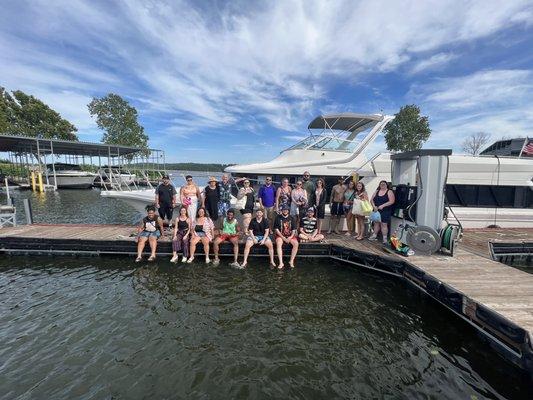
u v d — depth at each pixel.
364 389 3.18
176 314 4.61
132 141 48.03
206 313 4.66
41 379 3.23
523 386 3.26
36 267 6.63
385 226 7.11
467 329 4.36
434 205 6.14
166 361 3.54
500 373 3.46
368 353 3.79
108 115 47.09
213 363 3.53
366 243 7.27
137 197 9.57
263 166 9.23
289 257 7.30
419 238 6.15
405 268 5.70
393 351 3.85
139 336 4.03
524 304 3.94
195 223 6.90
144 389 3.12
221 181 7.62
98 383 3.19
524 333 3.27
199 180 9.80
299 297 5.30
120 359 3.57
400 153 6.80
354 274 6.41
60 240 7.38
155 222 7.12
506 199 9.16
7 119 36.38
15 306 4.82
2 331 4.11
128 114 47.72
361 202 7.31
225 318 4.53
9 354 3.63
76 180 32.16
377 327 4.40
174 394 3.06
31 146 30.05
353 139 10.26
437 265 5.54
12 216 9.45
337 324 4.45
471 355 3.79
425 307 5.02
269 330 4.24
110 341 3.91
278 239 6.82
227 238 6.88
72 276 6.11
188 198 7.37
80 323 4.33
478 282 4.71
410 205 6.39
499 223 9.07
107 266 6.69
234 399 3.02
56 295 5.23
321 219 7.77
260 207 6.96
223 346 3.85
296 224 7.55
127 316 4.53
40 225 9.29
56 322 4.35
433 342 4.05
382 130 9.43
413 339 4.12
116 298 5.12
